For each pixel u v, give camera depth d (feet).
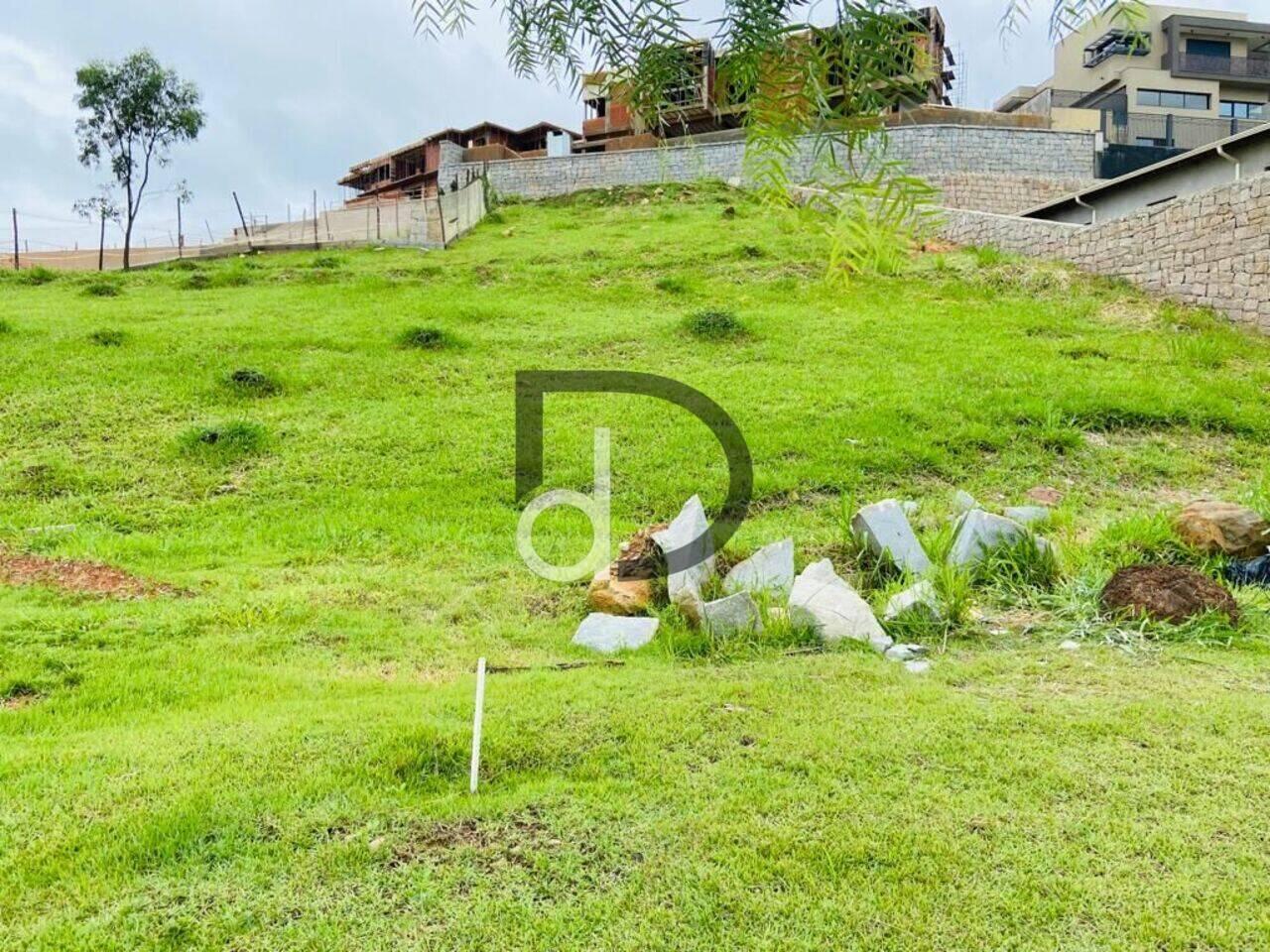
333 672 15.28
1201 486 27.73
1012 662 15.05
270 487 27.27
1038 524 22.58
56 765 11.09
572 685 13.98
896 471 28.07
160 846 9.13
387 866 8.93
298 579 20.76
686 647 16.16
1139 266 47.19
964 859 8.89
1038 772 10.66
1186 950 7.62
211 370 36.60
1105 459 29.32
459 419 32.50
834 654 15.80
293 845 9.26
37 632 16.61
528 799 10.14
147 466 28.45
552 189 82.33
